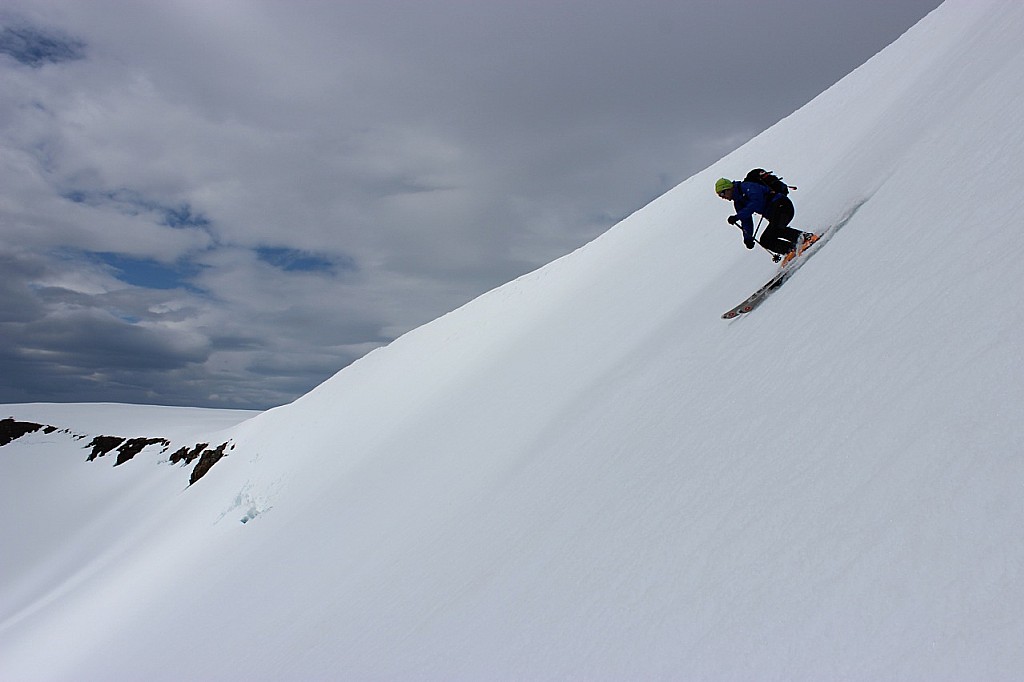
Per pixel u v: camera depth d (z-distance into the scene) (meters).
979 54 7.23
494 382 19.25
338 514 17.80
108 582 36.78
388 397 33.88
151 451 77.88
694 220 18.77
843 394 3.38
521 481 8.46
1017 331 2.49
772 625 2.41
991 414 2.24
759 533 2.98
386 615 7.74
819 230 6.91
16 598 50.94
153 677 14.63
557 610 4.21
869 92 16.52
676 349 7.79
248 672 10.01
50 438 87.12
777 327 5.35
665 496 4.31
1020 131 4.21
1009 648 1.56
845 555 2.36
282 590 14.48
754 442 3.86
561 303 24.05
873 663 1.89
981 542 1.88
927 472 2.29
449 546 8.46
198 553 28.94
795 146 18.66
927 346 3.02
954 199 4.27
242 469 42.59
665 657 2.82
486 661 4.37
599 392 9.45
